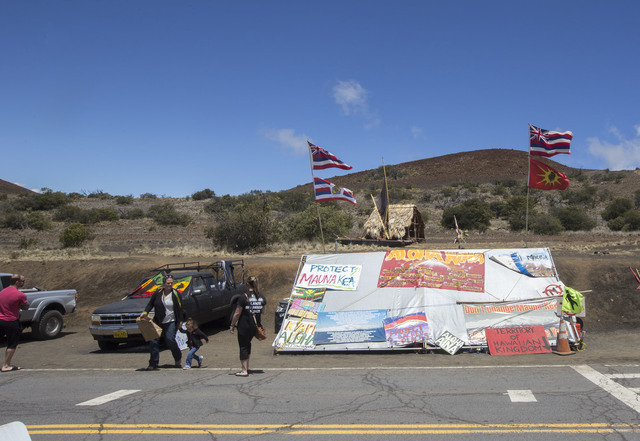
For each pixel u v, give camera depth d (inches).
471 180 3580.2
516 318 400.5
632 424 211.5
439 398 257.0
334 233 1072.2
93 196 2800.2
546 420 218.8
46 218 1935.3
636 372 300.5
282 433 212.8
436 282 439.8
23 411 256.1
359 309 431.2
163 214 1899.6
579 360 342.3
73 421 237.1
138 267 753.6
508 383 283.3
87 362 402.3
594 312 499.5
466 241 1032.2
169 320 368.2
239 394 277.9
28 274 768.9
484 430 208.8
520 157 4340.6
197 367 364.8
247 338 323.0
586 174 3272.6
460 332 398.3
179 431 219.1
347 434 209.3
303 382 302.4
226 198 2480.3
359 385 290.5
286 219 1122.0
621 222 1321.4
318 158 556.7
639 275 530.6
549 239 1045.8
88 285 730.8
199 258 841.5
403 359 369.4
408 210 992.2
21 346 496.7
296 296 458.0
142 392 289.3
